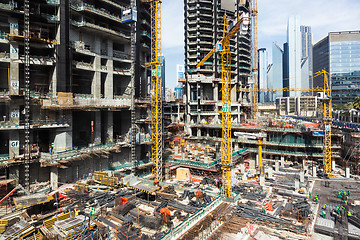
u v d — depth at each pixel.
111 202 46.31
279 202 50.78
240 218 42.12
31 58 55.84
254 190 56.66
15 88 53.78
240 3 139.62
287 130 86.69
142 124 79.56
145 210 44.12
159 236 34.47
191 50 123.00
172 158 80.12
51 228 35.56
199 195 51.28
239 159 84.88
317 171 75.88
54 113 59.31
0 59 52.06
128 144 71.00
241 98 139.38
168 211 40.38
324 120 76.00
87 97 68.62
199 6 121.44
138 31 79.62
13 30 54.53
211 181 63.06
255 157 91.81
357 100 125.88
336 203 50.97
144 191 48.38
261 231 37.50
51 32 62.88
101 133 76.06
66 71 59.94
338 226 40.12
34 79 62.78
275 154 87.56
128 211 42.84
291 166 82.50
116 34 72.38
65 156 56.94
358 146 72.81
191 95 126.75
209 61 125.62
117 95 81.50
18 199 39.94
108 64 74.44
